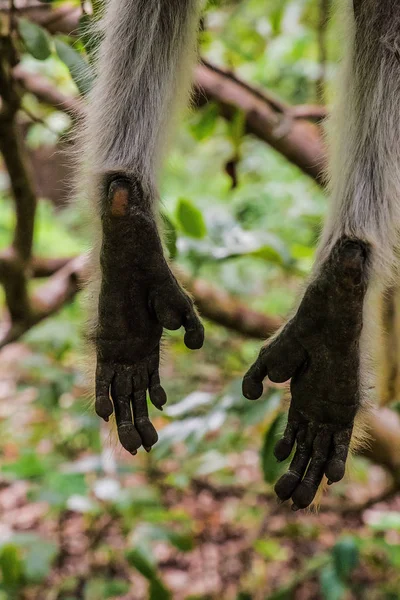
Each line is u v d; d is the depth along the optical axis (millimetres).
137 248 2504
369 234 2496
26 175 4590
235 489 6801
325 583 4551
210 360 7266
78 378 5773
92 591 5465
